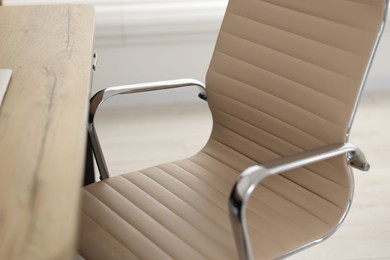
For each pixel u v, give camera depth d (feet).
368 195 7.69
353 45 4.19
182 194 4.70
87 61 4.60
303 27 4.52
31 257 2.38
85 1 9.59
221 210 4.51
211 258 3.95
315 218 4.41
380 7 4.05
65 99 3.89
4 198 2.81
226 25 5.10
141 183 4.84
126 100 10.28
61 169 3.05
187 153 8.79
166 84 5.11
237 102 5.07
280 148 4.90
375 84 10.52
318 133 4.45
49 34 5.26
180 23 9.73
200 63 10.18
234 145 5.29
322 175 4.56
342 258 6.61
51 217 2.65
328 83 4.33
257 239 4.14
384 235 6.97
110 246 4.09
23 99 3.90
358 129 9.28
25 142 3.34
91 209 4.48
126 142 9.14
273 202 4.60
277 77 4.71
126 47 9.92
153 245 4.09
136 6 9.66
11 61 4.63
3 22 5.62
